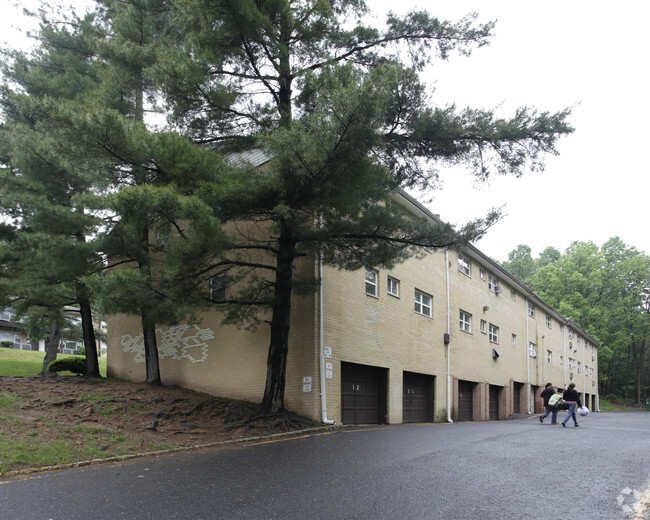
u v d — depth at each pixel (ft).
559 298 208.74
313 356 44.24
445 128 37.37
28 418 31.35
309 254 38.60
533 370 110.22
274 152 31.48
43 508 17.16
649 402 190.08
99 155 31.63
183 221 31.22
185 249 29.84
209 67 37.37
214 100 36.91
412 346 61.16
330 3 39.65
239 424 36.81
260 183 32.71
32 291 44.83
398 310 59.06
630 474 23.84
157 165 33.14
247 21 34.88
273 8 36.65
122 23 47.55
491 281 92.38
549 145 38.45
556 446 33.14
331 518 16.25
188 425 35.91
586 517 16.83
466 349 76.95
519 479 22.13
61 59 53.42
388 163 39.83
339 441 33.32
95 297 33.96
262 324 48.44
